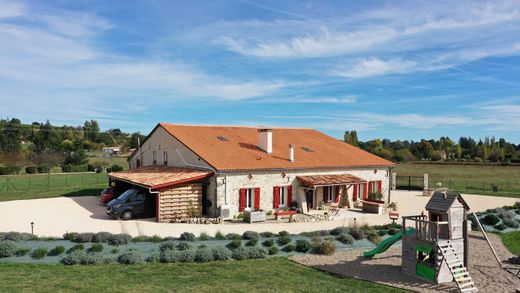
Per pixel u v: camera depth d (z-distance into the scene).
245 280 14.27
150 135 36.41
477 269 16.42
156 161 35.50
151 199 27.20
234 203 27.39
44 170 64.31
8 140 84.00
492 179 58.59
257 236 20.59
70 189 42.38
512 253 19.03
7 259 15.95
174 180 25.66
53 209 29.59
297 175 30.50
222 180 26.89
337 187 33.03
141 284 13.29
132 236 20.80
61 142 94.69
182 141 30.55
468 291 13.66
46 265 15.33
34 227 23.03
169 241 18.50
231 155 29.59
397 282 14.65
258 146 33.06
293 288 13.55
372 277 15.22
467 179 58.78
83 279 13.58
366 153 38.50
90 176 58.28
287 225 25.36
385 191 36.38
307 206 30.97
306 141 38.31
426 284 14.43
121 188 33.50
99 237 18.72
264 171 28.70
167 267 15.66
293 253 18.55
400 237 16.66
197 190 26.86
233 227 24.30
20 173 62.19
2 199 34.91
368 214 30.28
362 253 18.72
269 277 14.76
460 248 14.83
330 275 15.35
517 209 32.34
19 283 12.84
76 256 15.79
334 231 22.20
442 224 14.91
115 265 15.70
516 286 14.34
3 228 22.62
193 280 14.03
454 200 14.66
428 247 14.72
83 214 27.69
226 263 16.53
